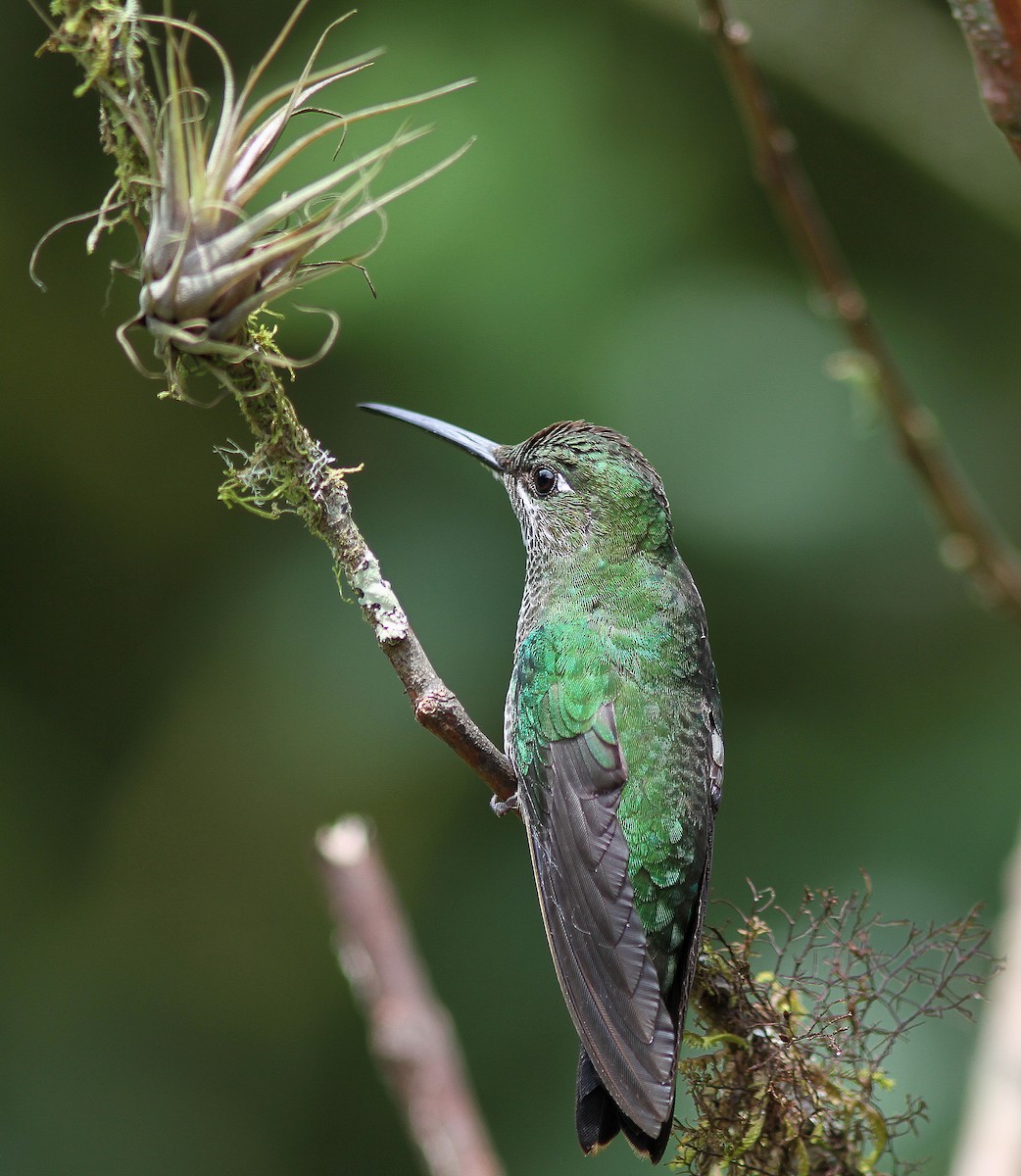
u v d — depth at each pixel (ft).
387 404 36.06
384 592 18.57
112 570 42.42
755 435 36.06
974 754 34.73
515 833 36.83
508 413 35.09
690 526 36.11
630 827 22.62
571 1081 34.06
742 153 37.65
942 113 38.40
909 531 36.29
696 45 37.76
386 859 36.99
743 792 35.53
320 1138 39.04
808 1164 18.29
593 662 24.23
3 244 40.91
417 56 36.29
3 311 41.24
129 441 42.37
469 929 35.91
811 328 36.65
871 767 35.19
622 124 37.09
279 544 40.06
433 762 37.52
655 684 24.11
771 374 36.24
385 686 38.01
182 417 42.55
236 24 39.73
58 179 41.32
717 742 24.20
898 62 38.45
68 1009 39.88
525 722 24.23
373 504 37.01
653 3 36.88
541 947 35.47
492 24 36.81
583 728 23.63
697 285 36.50
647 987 20.99
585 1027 20.68
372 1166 38.58
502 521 36.70
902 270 39.63
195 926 40.34
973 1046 28.96
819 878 33.63
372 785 37.55
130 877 40.37
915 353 38.22
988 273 39.42
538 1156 33.27
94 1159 37.96
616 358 35.37
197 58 39.70
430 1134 20.86
